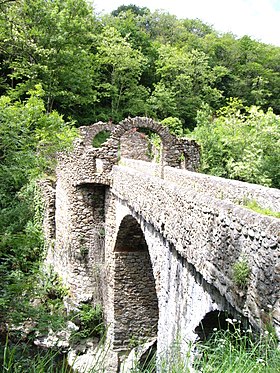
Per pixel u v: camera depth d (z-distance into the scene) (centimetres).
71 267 1823
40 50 2069
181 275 871
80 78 2683
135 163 1992
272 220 516
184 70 4031
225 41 5278
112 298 1688
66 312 1667
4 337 752
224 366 437
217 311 705
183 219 812
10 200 1091
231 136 2467
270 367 421
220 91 4306
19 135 881
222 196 1002
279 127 2478
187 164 1878
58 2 2322
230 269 605
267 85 4559
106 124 2253
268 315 502
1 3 977
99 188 1830
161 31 5797
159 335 1026
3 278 822
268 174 2317
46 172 2216
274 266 496
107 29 3712
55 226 2105
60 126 1246
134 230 1598
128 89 3556
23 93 2455
